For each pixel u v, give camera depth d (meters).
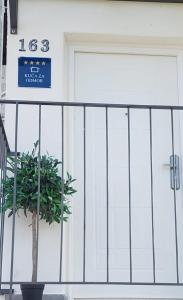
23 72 3.78
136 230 3.82
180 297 3.75
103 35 3.92
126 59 4.06
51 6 3.89
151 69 4.06
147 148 3.94
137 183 3.88
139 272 3.76
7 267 3.51
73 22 3.88
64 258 3.59
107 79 4.02
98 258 3.76
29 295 3.15
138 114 3.98
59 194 3.38
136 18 3.94
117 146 3.93
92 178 3.87
